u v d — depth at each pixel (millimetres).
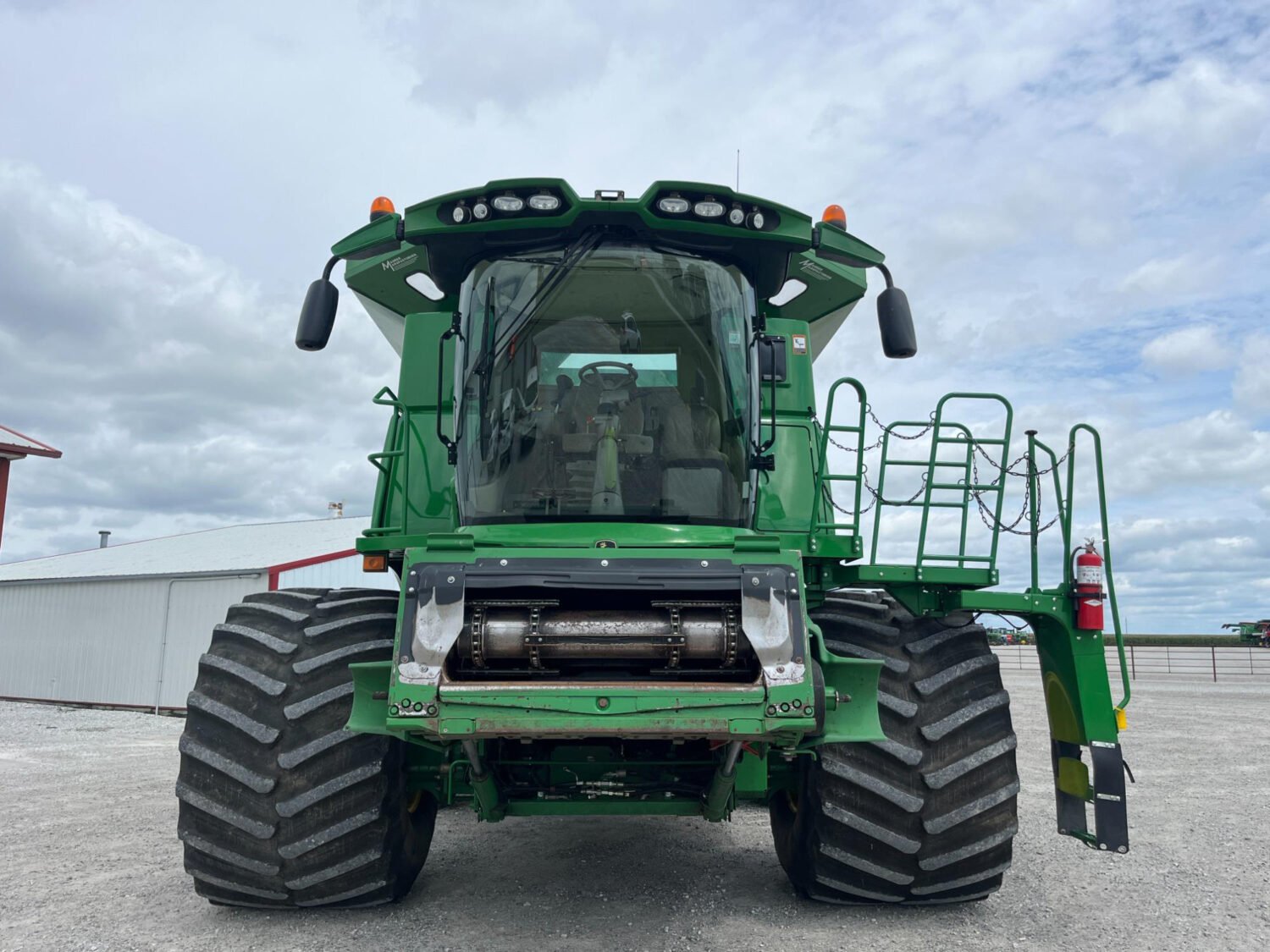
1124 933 4492
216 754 4324
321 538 25672
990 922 4629
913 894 4582
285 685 4383
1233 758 11359
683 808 4434
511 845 6340
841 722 3949
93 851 6277
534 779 4574
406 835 4605
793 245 5000
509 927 4410
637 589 3836
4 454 20297
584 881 5328
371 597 4820
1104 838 4777
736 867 5734
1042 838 6820
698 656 3863
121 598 21906
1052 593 5023
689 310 4855
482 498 4656
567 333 4789
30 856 6145
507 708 3650
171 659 20672
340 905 4559
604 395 4723
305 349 5301
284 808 4238
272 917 4574
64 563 27484
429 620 3760
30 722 17703
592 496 4602
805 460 5398
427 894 5031
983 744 4539
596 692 3660
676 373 4777
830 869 4504
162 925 4473
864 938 4281
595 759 4500
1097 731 4902
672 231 4859
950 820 4410
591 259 4863
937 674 4625
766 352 4918
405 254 5719
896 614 4934
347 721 4332
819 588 5023
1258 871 5836
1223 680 30250
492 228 4848
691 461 4676
